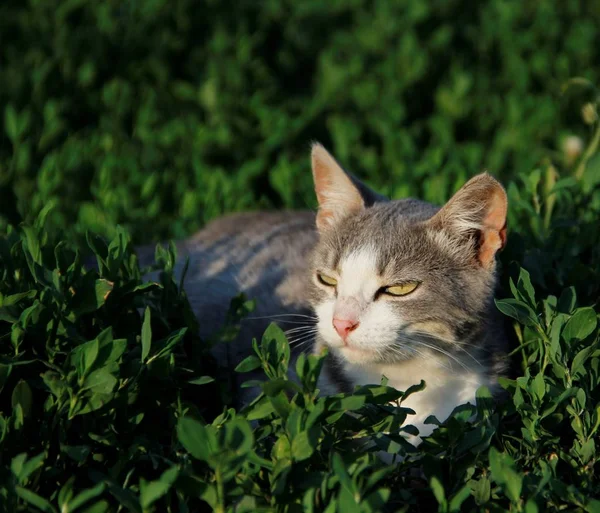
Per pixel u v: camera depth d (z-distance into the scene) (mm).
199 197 7105
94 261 5641
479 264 4566
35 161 7648
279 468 3254
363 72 9445
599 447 3879
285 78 10117
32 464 3150
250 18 10766
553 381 3934
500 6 10711
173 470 2990
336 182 5035
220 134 8000
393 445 3500
